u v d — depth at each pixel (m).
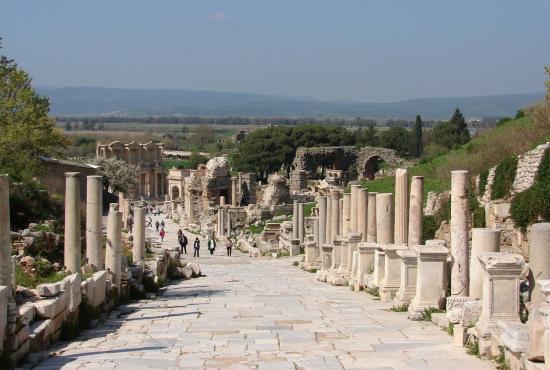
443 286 20.34
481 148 49.47
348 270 33.44
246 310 23.25
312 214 69.12
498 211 31.12
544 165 29.38
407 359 14.41
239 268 47.75
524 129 41.06
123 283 26.55
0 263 14.96
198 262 55.31
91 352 15.73
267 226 71.31
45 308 16.62
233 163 148.12
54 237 29.89
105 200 111.19
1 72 51.81
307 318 21.03
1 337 13.43
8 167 41.72
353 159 122.69
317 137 143.62
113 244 25.28
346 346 16.16
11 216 34.84
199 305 24.89
